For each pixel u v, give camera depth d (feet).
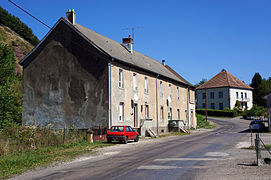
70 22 88.94
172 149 55.31
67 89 84.58
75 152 52.54
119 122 81.97
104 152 52.80
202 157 43.96
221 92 250.98
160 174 31.04
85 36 82.58
